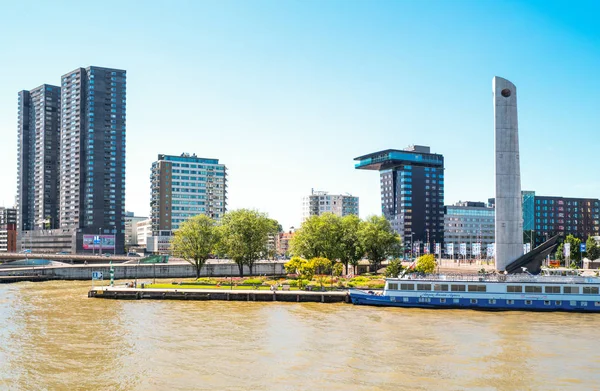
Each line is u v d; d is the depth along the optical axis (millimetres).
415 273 127250
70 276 197500
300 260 137375
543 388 58656
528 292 108500
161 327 91125
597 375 63125
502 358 70250
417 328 89438
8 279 182750
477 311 107375
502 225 124000
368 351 73812
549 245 120500
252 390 58312
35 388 58938
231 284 141750
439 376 62750
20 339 81812
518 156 125062
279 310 109812
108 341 80375
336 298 121750
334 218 189000
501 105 125250
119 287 140125
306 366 66875
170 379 62062
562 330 87875
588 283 107438
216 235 180500
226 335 84312
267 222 183875
